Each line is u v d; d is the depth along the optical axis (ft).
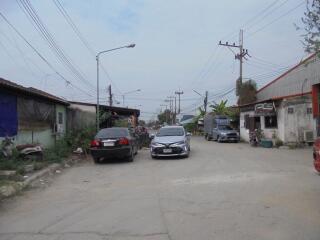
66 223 25.18
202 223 24.20
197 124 231.50
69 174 49.67
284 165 53.62
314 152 44.47
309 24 42.14
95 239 21.74
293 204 28.81
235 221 24.44
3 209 29.89
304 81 119.14
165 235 22.02
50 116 75.87
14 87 53.83
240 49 143.02
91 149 61.57
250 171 47.42
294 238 20.99
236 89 146.61
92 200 32.32
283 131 98.43
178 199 31.50
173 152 65.77
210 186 37.11
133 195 33.96
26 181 40.91
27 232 23.43
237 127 146.51
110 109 127.85
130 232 22.80
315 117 85.05
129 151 61.82
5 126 55.06
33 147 55.88
